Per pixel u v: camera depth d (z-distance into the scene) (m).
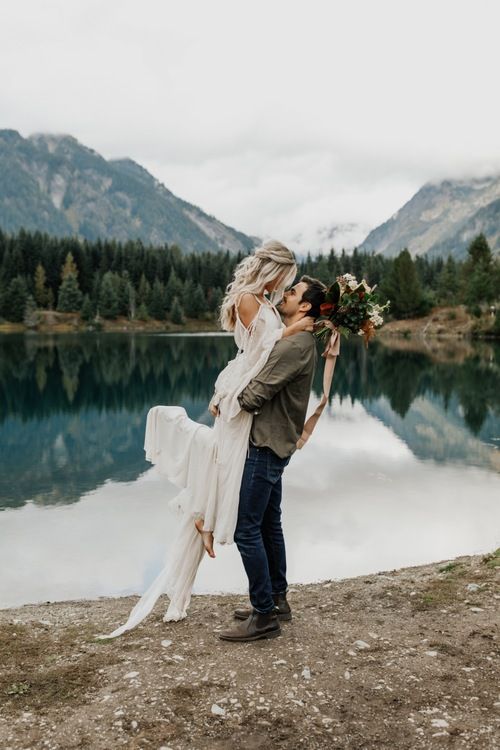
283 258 3.32
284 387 3.27
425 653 3.33
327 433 16.77
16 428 18.30
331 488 10.79
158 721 2.70
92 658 3.41
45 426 18.70
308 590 4.96
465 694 2.91
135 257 120.56
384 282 103.38
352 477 11.64
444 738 2.57
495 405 22.77
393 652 3.35
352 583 5.13
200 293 116.19
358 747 2.53
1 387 28.97
